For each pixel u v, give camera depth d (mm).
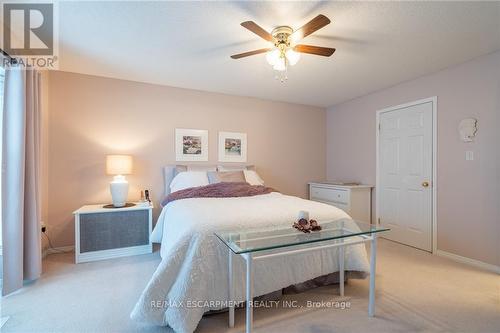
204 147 3586
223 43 2209
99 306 1723
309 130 4418
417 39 2107
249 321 1321
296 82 3215
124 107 3137
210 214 1814
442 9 1701
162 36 2086
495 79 2336
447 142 2725
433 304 1772
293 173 4277
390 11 1729
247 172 3484
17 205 1886
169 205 2547
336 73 2891
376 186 3605
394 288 2004
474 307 1731
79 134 2926
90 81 2975
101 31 1998
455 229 2646
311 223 1592
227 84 3303
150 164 3268
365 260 2000
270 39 1812
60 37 2084
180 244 1540
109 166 2775
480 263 2438
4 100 1831
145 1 1637
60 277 2172
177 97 3424
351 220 1880
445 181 2742
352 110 4039
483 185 2424
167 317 1416
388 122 3422
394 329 1506
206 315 1655
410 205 3117
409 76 2980
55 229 2812
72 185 2891
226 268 1590
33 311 1657
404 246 3105
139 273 2262
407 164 3160
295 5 1678
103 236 2617
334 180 4387
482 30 1962
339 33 2016
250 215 1815
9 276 1851
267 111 4047
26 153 2014
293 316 1641
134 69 2801
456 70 2639
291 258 1812
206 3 1660
